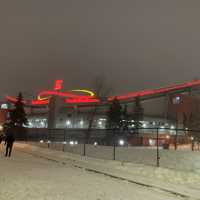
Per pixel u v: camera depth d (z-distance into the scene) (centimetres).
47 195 961
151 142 5994
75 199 927
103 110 10294
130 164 1914
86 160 2225
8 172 1447
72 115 13038
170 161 1981
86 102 13075
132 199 972
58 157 2458
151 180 1373
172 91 14125
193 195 1071
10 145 2348
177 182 1338
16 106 8031
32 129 7744
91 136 4947
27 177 1315
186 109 12481
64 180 1288
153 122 11819
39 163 1950
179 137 6475
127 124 7881
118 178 1404
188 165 1819
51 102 13400
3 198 882
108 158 2339
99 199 946
